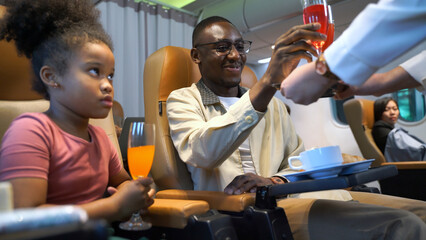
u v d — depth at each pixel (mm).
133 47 3305
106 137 873
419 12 504
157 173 1209
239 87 1445
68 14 769
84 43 706
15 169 591
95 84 708
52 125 699
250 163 1237
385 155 3010
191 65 1409
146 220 820
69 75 700
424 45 3410
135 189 696
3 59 874
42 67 710
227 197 846
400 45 532
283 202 1010
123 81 3244
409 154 2838
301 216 911
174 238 771
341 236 813
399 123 3779
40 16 715
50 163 677
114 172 886
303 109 4613
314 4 760
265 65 4758
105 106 722
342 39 578
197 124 1081
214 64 1282
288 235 753
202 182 1148
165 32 3555
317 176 787
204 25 1334
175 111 1162
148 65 1340
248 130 921
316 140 4484
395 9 515
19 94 917
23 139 622
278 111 1378
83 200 736
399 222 753
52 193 688
